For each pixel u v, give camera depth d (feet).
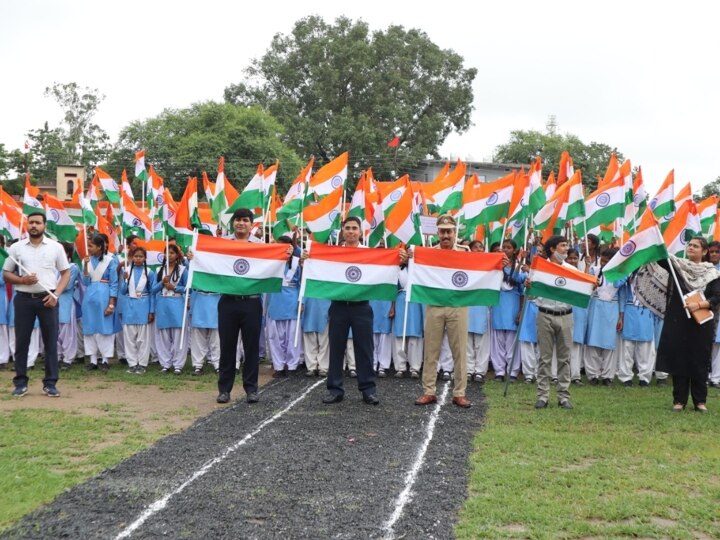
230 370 33.14
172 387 36.91
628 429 28.30
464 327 32.50
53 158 184.65
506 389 35.37
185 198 43.06
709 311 31.01
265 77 187.52
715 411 32.55
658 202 47.80
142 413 30.45
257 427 27.63
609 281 33.71
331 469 22.21
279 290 32.83
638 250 33.19
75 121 186.80
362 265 32.45
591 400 34.83
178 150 155.02
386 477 21.49
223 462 22.76
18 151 153.17
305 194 43.83
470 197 44.14
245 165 154.20
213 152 152.35
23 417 29.04
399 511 18.69
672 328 32.58
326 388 36.11
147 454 23.57
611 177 45.27
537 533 17.31
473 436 26.68
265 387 37.22
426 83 185.16
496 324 40.96
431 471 22.12
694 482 21.38
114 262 41.96
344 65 175.01
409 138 183.11
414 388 37.52
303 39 183.11
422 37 185.47
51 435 26.08
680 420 30.01
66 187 139.54
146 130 167.84
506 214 43.57
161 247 41.91
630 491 20.53
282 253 32.81
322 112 172.55
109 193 52.85
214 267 32.45
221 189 44.50
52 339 34.14
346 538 16.99
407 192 37.73
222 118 161.58
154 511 18.47
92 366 42.24
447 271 32.37
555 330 32.58
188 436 26.09
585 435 27.04
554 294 32.37
